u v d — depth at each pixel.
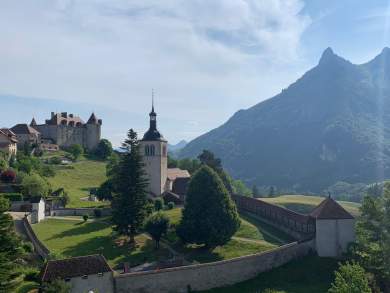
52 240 83.62
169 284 61.50
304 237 81.19
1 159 128.38
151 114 122.38
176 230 82.88
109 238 86.75
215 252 80.19
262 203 106.06
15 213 97.19
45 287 52.00
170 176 128.38
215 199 81.38
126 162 88.31
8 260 51.78
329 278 69.06
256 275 69.19
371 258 60.44
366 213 65.06
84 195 139.25
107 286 57.12
